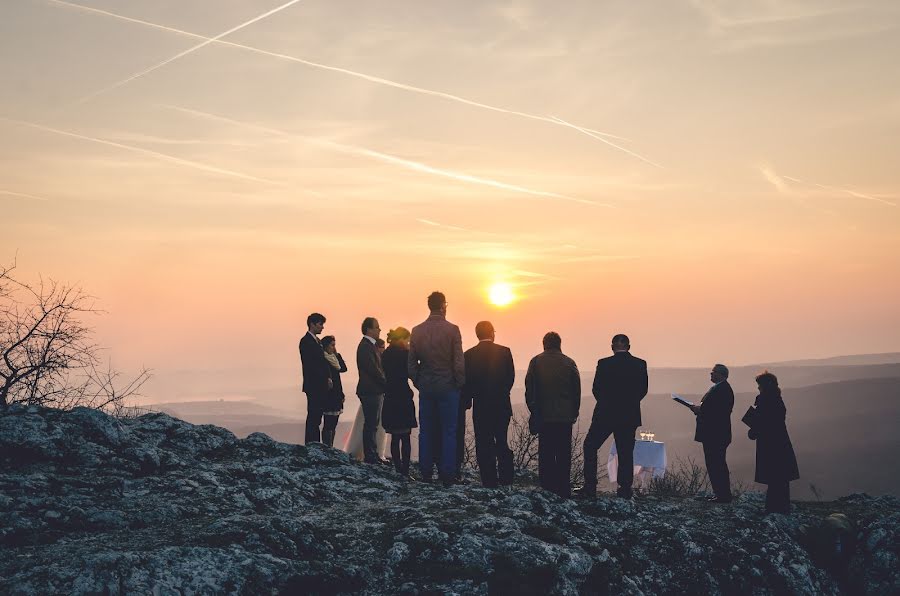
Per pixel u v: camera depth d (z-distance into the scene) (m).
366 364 12.31
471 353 10.80
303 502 9.01
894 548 9.15
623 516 9.46
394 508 8.71
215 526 7.18
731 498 11.37
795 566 8.75
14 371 11.95
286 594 6.37
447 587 6.91
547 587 7.17
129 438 9.90
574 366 10.65
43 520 7.18
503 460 11.25
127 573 5.86
